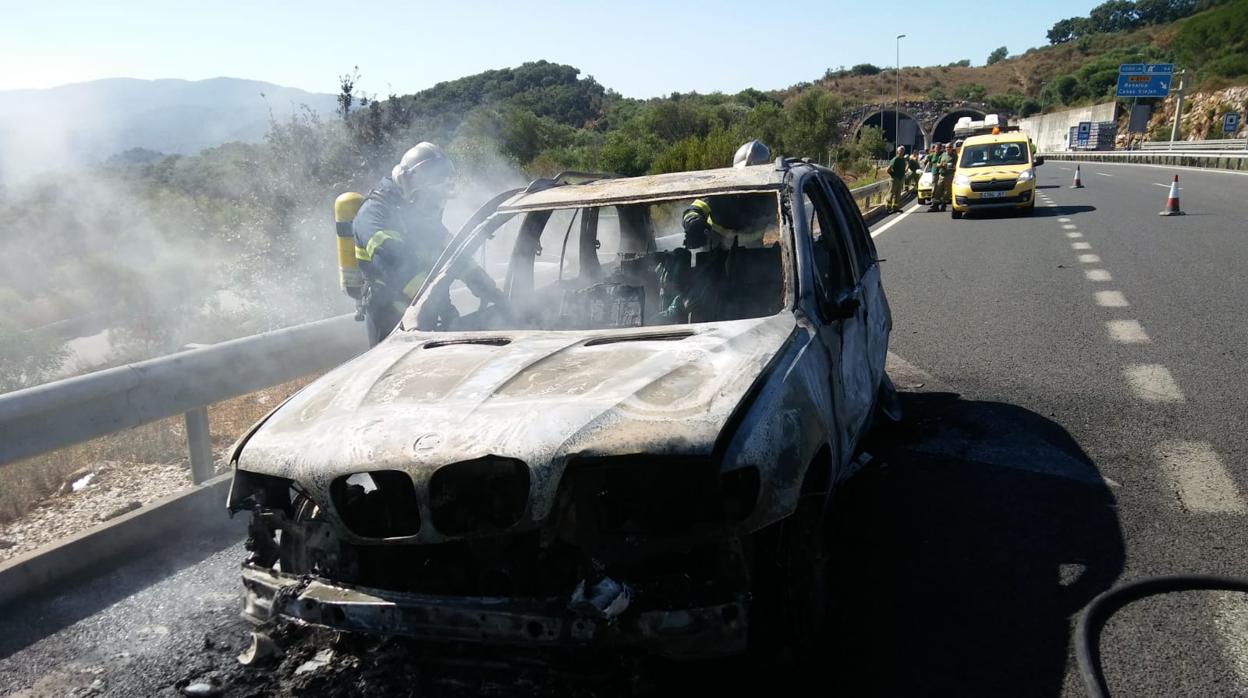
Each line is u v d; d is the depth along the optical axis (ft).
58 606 13.33
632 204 14.28
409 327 13.75
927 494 15.65
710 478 9.14
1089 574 12.50
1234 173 108.68
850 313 12.66
